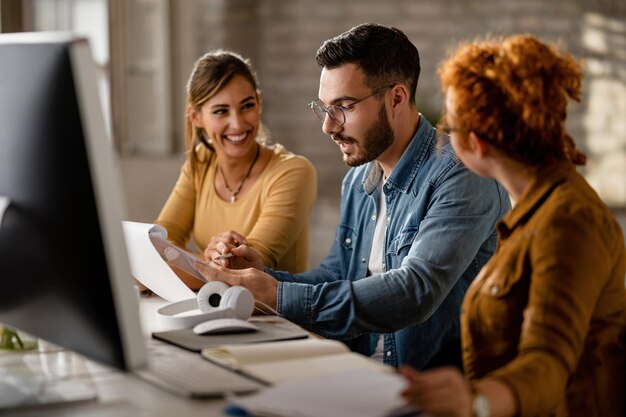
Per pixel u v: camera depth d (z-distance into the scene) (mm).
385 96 2469
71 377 1575
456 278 2377
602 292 1602
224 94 2949
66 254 1401
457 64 1680
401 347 2533
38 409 1395
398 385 1365
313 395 1333
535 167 1657
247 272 2295
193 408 1386
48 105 1366
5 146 1499
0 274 1588
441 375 1277
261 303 2178
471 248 2395
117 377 1578
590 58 6559
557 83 1632
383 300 2289
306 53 6848
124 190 5984
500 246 1712
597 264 1529
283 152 3113
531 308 1510
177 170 6098
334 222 6656
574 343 1471
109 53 5883
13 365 1667
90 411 1386
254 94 3000
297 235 2973
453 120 1688
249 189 3043
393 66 2465
